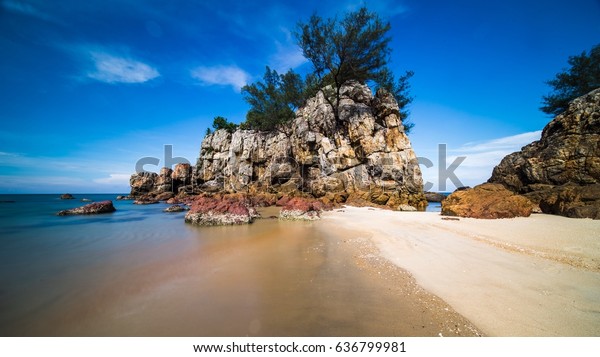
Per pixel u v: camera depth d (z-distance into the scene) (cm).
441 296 518
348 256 845
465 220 1398
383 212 2152
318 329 424
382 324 433
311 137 3853
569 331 384
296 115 4478
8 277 660
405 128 4062
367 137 3366
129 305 511
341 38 3391
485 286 548
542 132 2230
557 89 3288
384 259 786
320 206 2397
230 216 1585
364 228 1351
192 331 423
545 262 673
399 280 616
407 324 431
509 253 764
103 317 467
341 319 452
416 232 1147
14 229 1455
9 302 522
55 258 834
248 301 524
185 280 640
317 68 3894
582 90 3077
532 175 2003
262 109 4925
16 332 425
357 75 3681
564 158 1830
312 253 888
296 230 1353
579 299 472
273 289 583
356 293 555
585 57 3078
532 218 1348
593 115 1766
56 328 435
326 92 4012
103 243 1064
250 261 797
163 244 1036
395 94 4053
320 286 597
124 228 1462
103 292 570
